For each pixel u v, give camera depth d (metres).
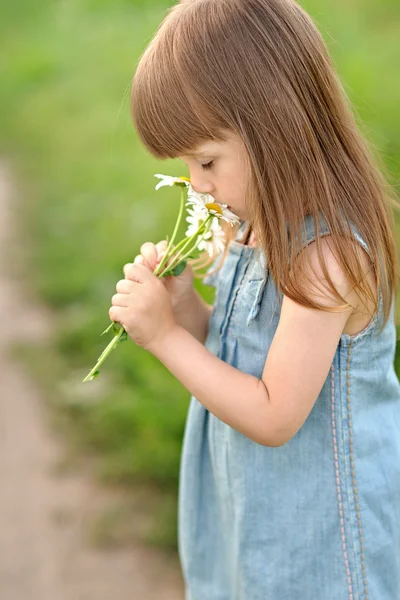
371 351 1.41
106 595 1.83
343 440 1.41
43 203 3.87
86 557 1.91
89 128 4.72
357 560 1.43
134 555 1.90
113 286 2.93
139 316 1.41
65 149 4.51
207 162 1.37
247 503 1.46
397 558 1.46
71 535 1.95
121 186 3.79
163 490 2.02
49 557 1.91
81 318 2.77
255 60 1.34
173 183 1.42
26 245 3.49
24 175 4.34
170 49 1.35
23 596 1.84
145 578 1.86
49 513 2.00
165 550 1.91
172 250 1.46
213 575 1.56
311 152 1.35
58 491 2.05
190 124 1.34
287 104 1.34
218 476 1.51
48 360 2.57
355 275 1.34
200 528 1.56
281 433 1.36
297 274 1.34
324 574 1.44
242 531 1.46
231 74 1.33
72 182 4.00
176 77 1.34
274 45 1.34
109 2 6.89
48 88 5.60
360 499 1.42
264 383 1.37
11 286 3.12
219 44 1.34
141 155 4.10
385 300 1.39
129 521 1.96
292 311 1.35
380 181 1.42
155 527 1.94
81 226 3.49
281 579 1.45
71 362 2.54
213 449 1.51
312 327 1.34
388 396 1.46
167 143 1.37
